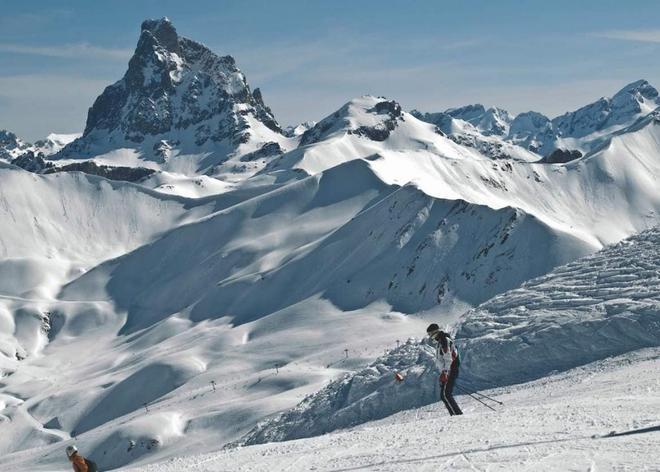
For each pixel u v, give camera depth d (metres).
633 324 36.22
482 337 42.28
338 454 14.88
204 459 18.25
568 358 37.41
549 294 46.00
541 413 15.74
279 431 51.81
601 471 9.66
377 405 43.88
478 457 11.79
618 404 15.48
